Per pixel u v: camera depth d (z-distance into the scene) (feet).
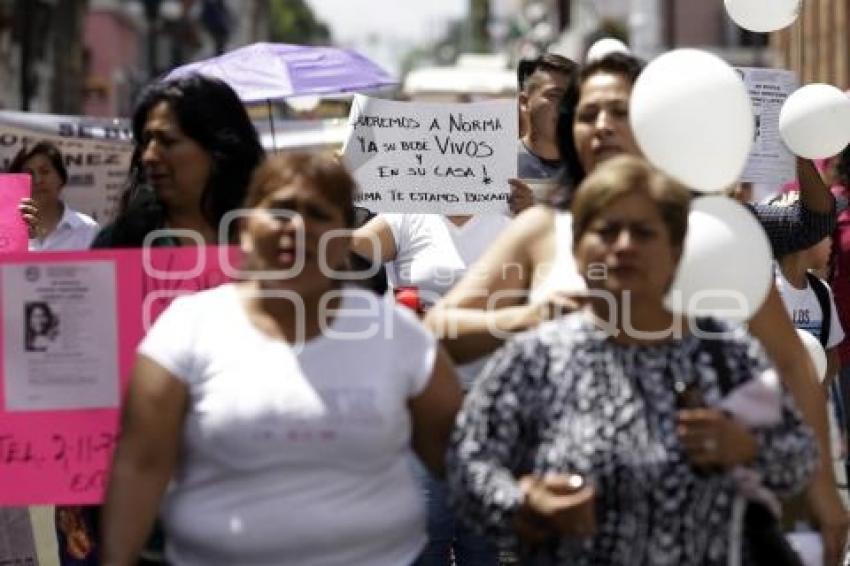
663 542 16.06
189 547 17.21
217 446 16.87
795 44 35.78
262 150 21.15
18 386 19.17
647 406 16.20
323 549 16.92
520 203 26.05
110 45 174.19
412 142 28.32
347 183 17.40
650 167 16.57
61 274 19.17
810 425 19.35
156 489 17.20
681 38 156.97
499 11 298.15
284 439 16.76
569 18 219.61
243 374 16.87
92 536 22.70
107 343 19.21
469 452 16.38
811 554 19.10
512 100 28.25
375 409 16.89
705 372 16.44
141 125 20.97
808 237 26.17
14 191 27.04
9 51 116.06
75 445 19.25
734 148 18.17
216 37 194.39
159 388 17.03
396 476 17.39
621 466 16.01
